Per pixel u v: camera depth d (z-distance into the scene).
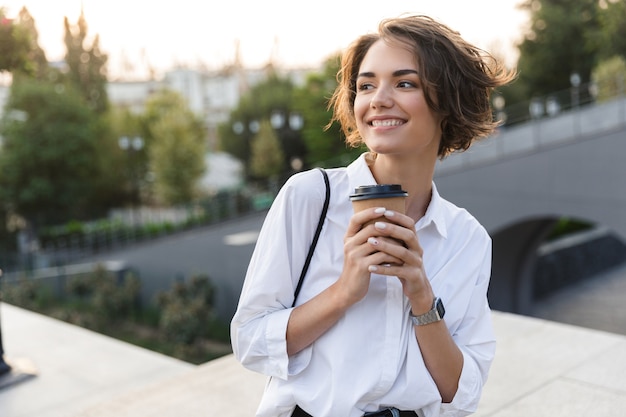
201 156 31.11
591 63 24.98
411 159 1.09
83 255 20.98
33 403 3.57
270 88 34.00
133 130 33.12
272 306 1.09
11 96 27.59
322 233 1.08
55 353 4.39
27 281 15.98
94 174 30.14
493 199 12.54
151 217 31.41
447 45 1.04
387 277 1.06
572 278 17.30
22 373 3.91
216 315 16.45
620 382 2.74
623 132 10.66
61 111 27.73
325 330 1.05
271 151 29.53
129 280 16.84
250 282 1.11
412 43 1.02
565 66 25.86
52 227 28.17
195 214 22.19
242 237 16.20
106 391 3.74
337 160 21.31
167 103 34.53
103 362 4.22
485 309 1.18
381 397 1.07
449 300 1.12
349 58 1.15
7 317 5.29
